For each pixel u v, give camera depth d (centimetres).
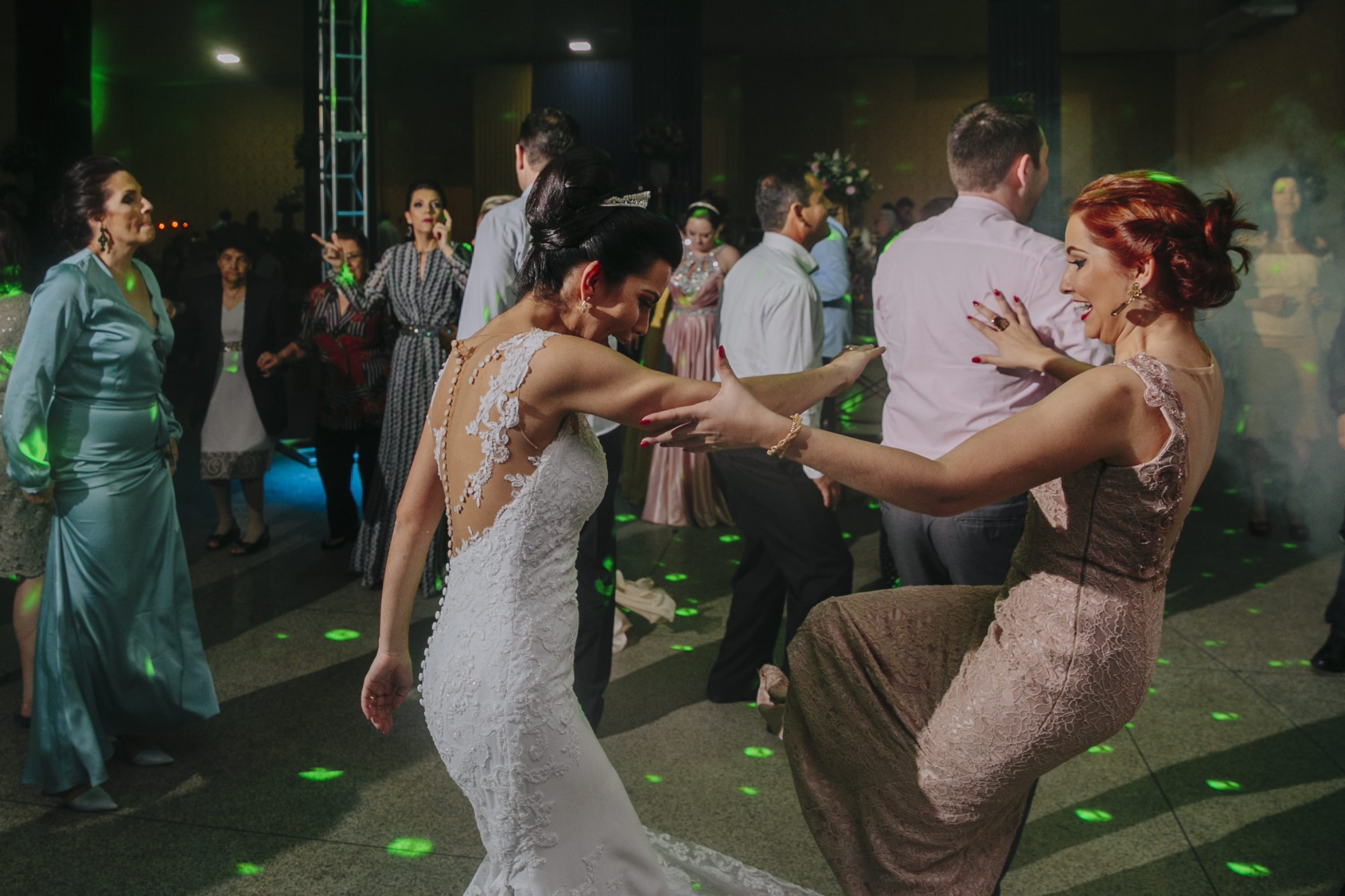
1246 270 166
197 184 2105
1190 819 277
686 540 555
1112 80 1744
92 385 273
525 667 158
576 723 164
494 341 165
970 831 181
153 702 291
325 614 432
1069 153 1769
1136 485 155
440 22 1559
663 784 295
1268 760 310
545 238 166
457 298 453
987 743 170
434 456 178
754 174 1806
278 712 338
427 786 290
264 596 454
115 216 279
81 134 1211
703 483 578
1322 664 377
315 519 587
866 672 185
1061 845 265
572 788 162
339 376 508
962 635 183
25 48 1191
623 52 1764
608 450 304
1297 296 546
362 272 534
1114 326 169
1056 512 165
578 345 157
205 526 567
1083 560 162
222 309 510
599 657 312
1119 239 163
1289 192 541
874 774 183
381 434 498
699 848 198
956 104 1762
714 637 414
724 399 152
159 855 254
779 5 1451
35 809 275
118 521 279
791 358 320
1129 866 255
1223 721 336
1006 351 221
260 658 385
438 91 1912
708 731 329
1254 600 458
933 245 250
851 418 895
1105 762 309
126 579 282
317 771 298
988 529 238
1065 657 162
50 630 272
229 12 1541
